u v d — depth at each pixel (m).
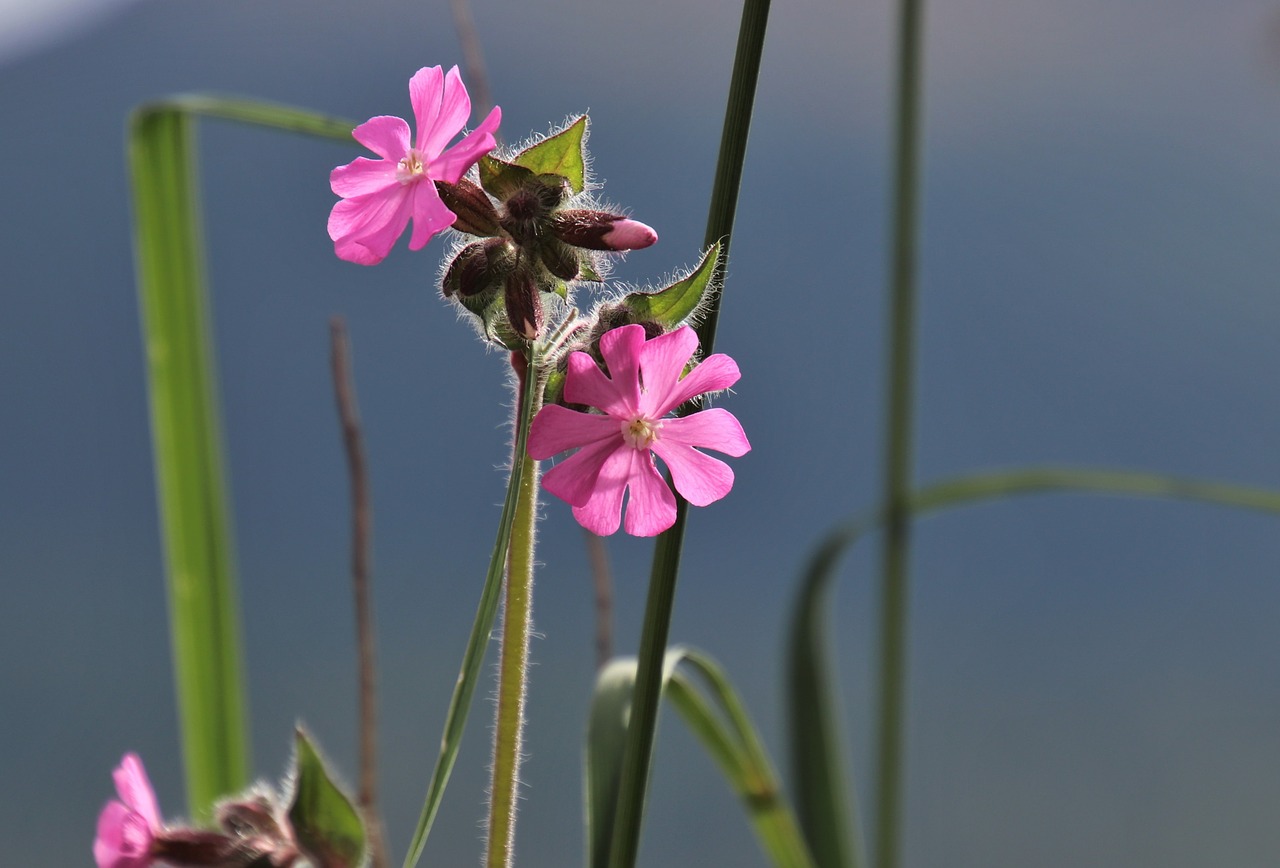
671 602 0.50
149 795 0.52
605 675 0.53
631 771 0.50
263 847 0.52
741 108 0.50
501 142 0.52
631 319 0.50
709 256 0.50
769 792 0.56
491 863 0.51
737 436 0.50
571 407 0.51
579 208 0.51
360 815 0.51
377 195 0.50
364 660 0.55
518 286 0.50
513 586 0.51
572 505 0.50
